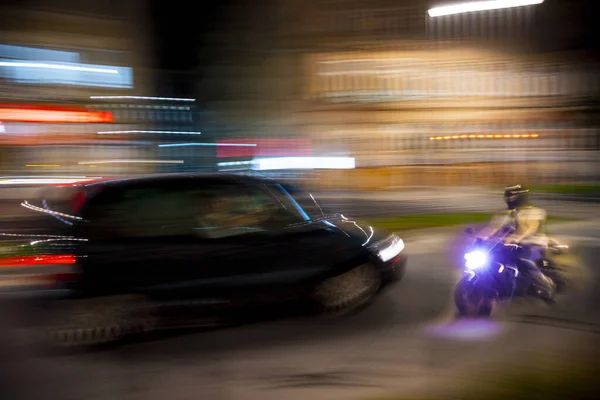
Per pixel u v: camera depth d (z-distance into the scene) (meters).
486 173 16.59
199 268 5.15
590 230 9.93
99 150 11.92
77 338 4.84
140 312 5.00
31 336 4.79
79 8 11.77
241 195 5.53
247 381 4.16
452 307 5.75
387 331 5.12
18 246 4.83
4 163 10.62
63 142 11.29
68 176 11.27
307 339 4.98
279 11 16.75
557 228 10.20
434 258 8.04
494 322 5.29
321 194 15.46
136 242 5.04
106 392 4.04
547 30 16.55
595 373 4.11
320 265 5.45
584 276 6.67
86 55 12.00
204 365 4.48
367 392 3.93
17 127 10.80
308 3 16.75
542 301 5.74
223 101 15.61
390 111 16.59
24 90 10.98
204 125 14.96
